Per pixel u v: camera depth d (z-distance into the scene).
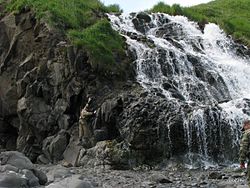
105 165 20.77
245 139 11.35
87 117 22.83
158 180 16.17
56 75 25.47
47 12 27.95
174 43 29.12
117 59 25.98
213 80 26.86
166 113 21.58
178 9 34.06
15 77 28.28
